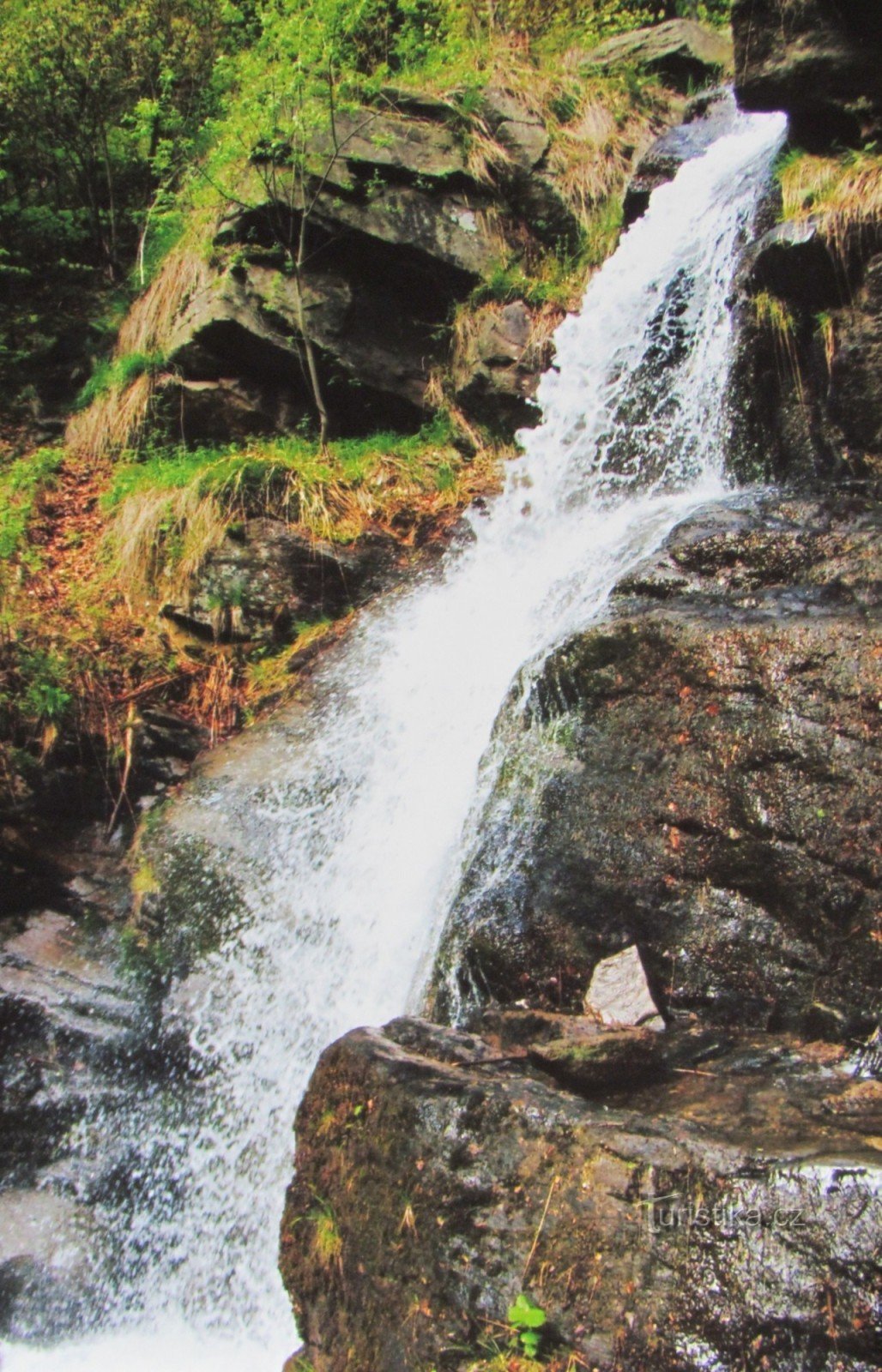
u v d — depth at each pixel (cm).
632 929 343
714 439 577
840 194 507
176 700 641
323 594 666
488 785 425
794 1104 264
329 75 774
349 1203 281
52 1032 494
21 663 608
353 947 458
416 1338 245
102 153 1008
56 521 761
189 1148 459
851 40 514
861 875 309
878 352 486
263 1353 390
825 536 409
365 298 785
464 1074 285
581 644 403
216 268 796
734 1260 217
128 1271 442
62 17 908
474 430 755
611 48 948
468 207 808
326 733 573
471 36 954
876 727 326
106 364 884
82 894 554
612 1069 292
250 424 782
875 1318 202
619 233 784
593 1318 224
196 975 496
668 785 356
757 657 359
